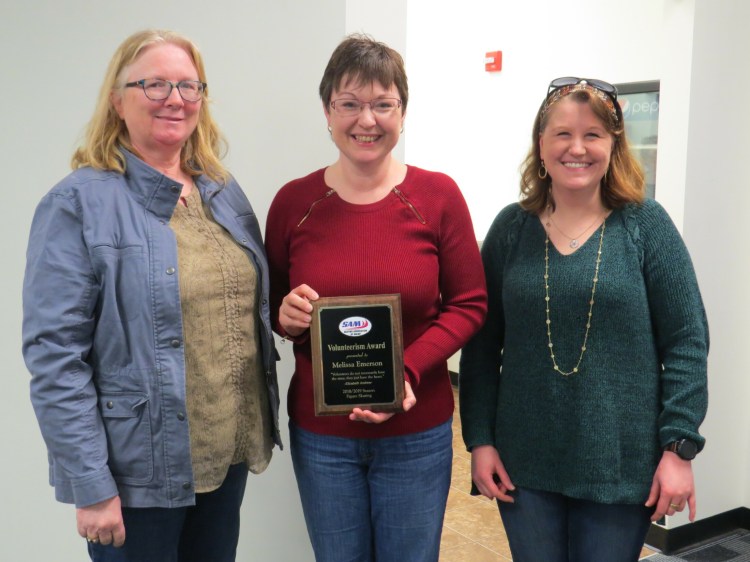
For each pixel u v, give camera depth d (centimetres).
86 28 212
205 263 158
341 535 174
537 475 174
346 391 164
